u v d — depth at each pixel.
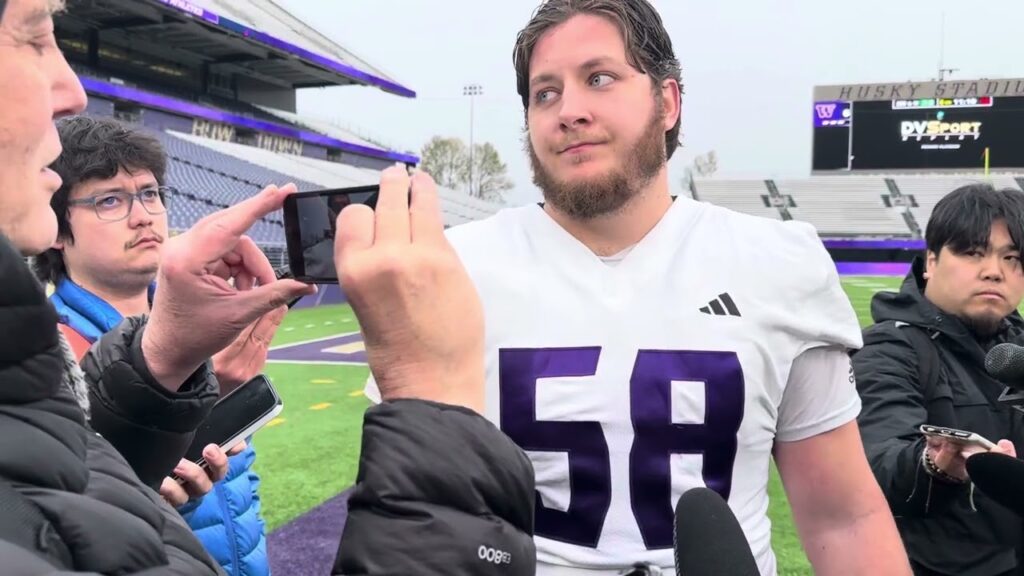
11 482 0.50
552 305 1.29
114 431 0.95
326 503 4.08
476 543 0.58
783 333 1.28
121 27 24.42
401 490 0.58
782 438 1.38
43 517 0.49
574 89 1.24
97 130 1.66
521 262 1.34
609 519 1.21
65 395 0.59
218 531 1.67
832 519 1.36
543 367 1.26
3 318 0.52
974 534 1.66
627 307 1.27
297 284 0.83
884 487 1.70
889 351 1.87
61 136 1.63
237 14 27.23
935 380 1.83
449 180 52.00
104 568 0.50
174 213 18.69
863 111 34.38
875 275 32.44
